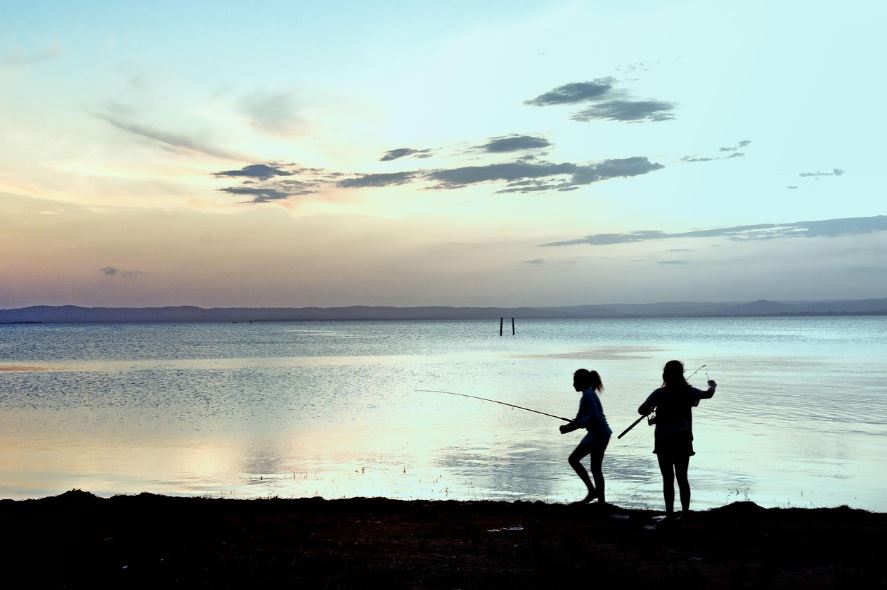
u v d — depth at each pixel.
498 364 57.06
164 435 22.52
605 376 44.47
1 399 33.81
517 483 15.33
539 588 7.04
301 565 7.94
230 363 60.09
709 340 108.50
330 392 36.19
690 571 7.52
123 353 79.25
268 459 18.38
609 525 9.83
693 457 18.06
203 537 9.38
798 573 7.55
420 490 14.69
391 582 7.24
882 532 9.28
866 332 148.62
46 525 10.02
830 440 20.61
